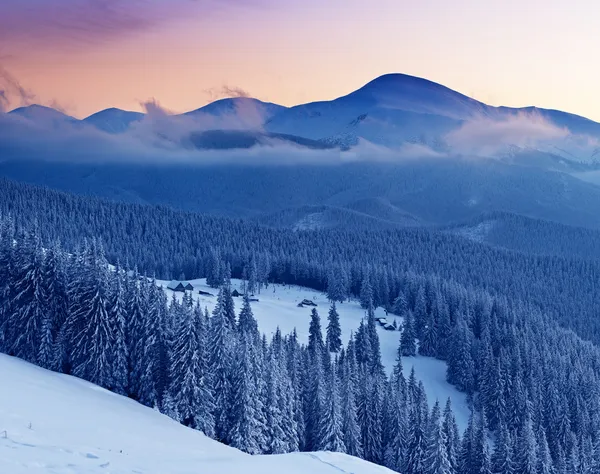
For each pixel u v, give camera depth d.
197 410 56.53
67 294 62.88
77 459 23.73
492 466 76.81
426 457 68.62
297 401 71.44
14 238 68.44
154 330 59.72
